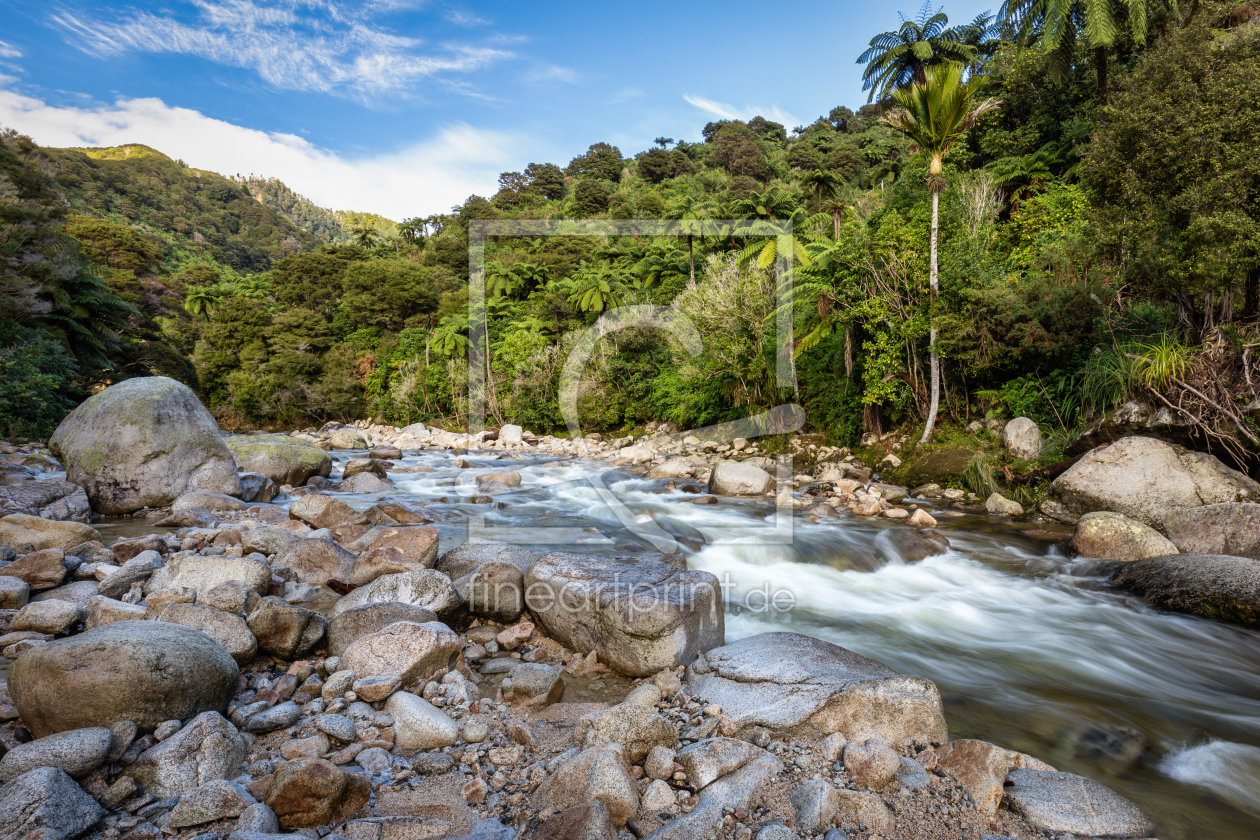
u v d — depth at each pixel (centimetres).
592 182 6956
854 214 1939
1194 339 931
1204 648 536
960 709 418
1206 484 828
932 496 1181
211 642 365
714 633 486
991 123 2456
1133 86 884
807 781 299
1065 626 586
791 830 270
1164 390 902
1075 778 321
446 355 3722
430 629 421
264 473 1156
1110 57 2262
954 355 1249
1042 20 2277
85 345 2356
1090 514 815
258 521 819
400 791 304
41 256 2095
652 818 283
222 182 18138
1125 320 1098
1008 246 1622
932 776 315
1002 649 530
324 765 281
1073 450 1046
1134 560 720
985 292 1191
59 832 245
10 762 272
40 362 1738
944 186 1245
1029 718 407
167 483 866
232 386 4991
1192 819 303
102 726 305
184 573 515
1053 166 2042
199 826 266
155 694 317
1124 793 326
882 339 1395
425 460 1864
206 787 274
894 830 274
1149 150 831
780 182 7100
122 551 611
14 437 1498
